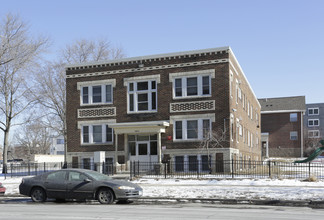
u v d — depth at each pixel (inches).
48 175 676.1
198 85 1203.9
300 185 844.6
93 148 1312.7
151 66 1261.1
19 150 4495.6
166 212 521.7
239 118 1374.3
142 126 1202.0
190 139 1195.3
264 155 2701.8
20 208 582.9
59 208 578.6
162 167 1173.7
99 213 510.3
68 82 1364.4
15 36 1467.8
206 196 700.7
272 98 2908.5
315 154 1051.9
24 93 1701.5
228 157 1152.8
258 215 489.7
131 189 636.7
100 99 1327.5
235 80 1298.0
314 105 3115.2
